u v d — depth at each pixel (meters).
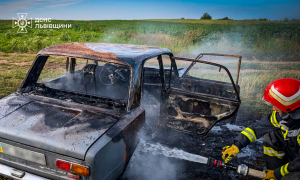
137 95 2.74
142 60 2.86
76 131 2.16
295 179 1.92
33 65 2.98
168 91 3.36
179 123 3.43
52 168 2.10
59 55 2.86
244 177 3.11
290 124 1.98
